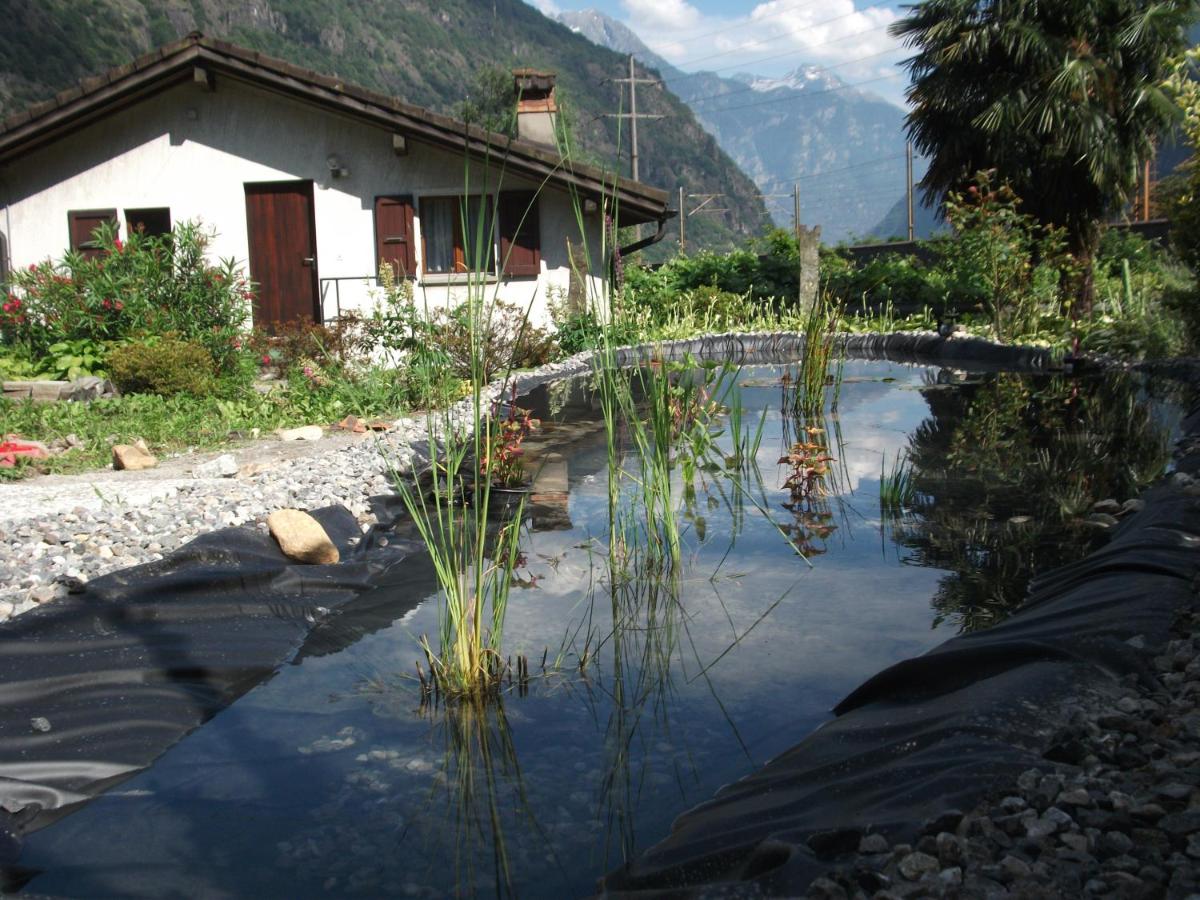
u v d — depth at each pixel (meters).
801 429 7.04
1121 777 1.75
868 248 22.88
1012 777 1.77
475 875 1.91
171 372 8.80
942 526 4.36
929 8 14.68
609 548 4.18
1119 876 1.41
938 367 11.17
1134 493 4.77
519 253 12.42
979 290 15.15
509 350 10.32
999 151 14.02
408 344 9.62
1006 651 2.42
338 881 1.90
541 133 13.33
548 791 2.24
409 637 3.32
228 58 11.67
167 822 2.15
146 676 2.90
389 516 4.87
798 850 1.60
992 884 1.44
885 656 2.90
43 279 10.30
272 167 12.49
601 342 4.21
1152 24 13.39
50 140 12.33
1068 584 3.22
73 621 3.14
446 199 12.50
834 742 2.20
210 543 3.88
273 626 3.42
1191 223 9.70
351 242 12.55
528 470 5.93
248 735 2.59
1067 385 8.90
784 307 17.31
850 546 4.12
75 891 1.89
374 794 2.25
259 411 8.26
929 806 1.70
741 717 2.56
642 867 1.81
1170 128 13.90
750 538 4.31
